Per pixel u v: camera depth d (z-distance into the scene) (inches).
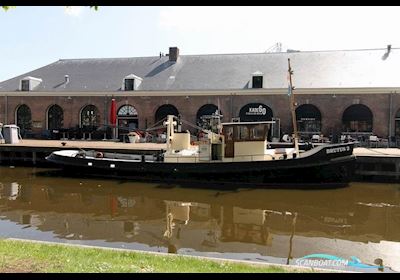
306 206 438.3
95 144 805.9
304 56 1026.7
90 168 602.2
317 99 928.3
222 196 485.4
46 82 1119.6
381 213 409.4
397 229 353.4
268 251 289.1
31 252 212.5
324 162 519.2
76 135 1007.0
